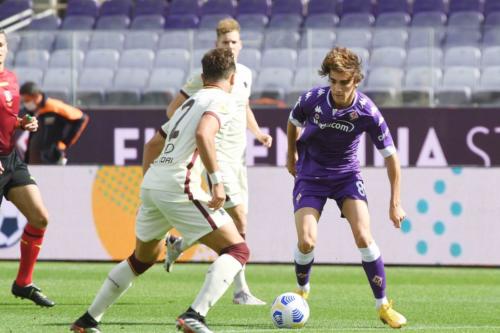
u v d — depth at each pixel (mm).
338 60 22375
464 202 40188
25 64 55438
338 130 23656
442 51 54156
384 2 65125
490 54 53844
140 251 20656
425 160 48906
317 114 23734
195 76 27547
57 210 41812
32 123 27188
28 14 68688
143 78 55531
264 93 52812
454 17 63000
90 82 55125
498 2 64250
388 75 53500
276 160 48938
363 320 25203
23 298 27609
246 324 24141
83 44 55781
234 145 28094
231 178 27984
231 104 19984
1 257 41594
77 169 41750
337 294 31688
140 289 32625
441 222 40344
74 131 47625
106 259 41531
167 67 55969
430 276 37281
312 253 25156
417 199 40406
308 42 54562
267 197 40938
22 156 49844
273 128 48969
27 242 27094
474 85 52812
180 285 33844
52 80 55000
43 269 38875
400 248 40500
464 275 37594
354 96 23531
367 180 40500
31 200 26875
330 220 40438
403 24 62969
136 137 50562
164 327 23516
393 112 48969
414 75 53250
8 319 24844
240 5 67312
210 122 19484
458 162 48750
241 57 55000
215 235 19906
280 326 23266
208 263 41219
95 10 69500
